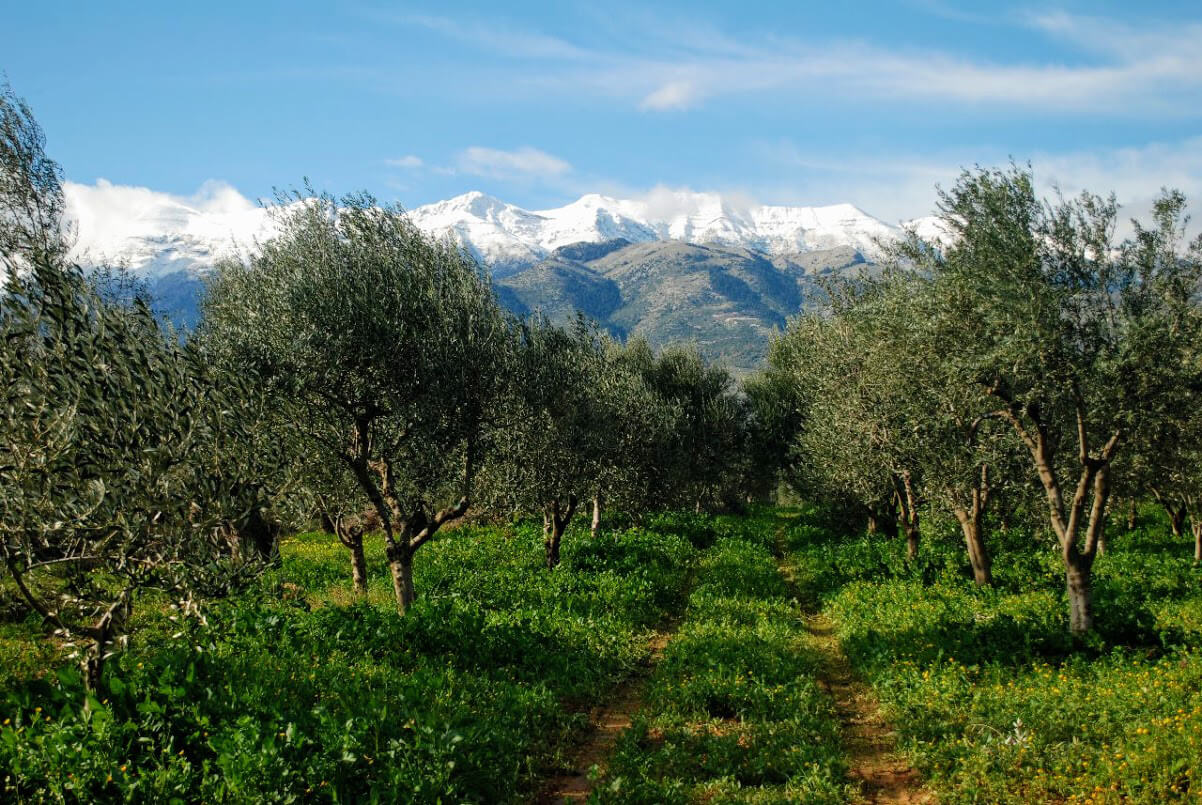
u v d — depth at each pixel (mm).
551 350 22266
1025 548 30234
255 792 7754
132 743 8453
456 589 22047
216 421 9602
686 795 9570
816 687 14219
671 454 38844
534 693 12961
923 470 22797
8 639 13648
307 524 17188
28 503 8031
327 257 16375
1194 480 18375
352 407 16781
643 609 21297
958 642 15234
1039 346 13914
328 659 12969
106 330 9422
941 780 9898
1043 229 14516
